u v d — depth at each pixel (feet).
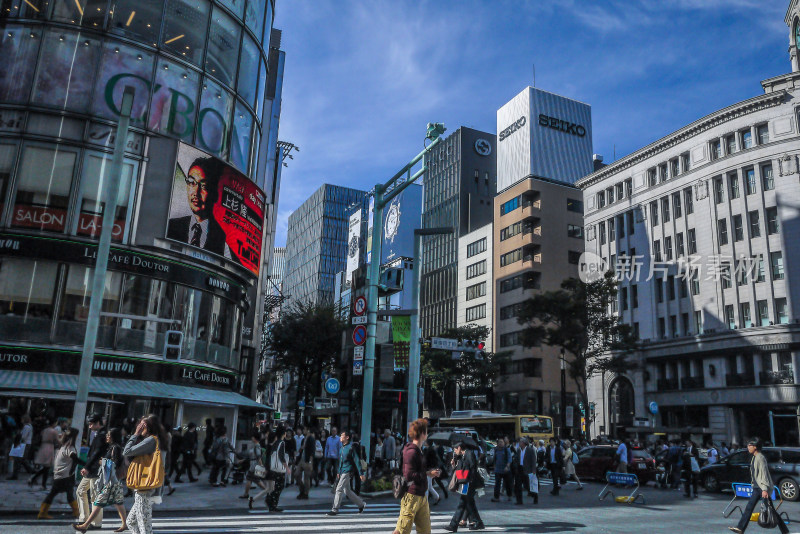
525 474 55.98
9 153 72.18
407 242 341.82
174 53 82.79
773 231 148.46
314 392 164.96
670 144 178.29
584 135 261.24
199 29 86.33
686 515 47.19
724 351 151.43
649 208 183.73
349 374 98.53
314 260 458.09
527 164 245.45
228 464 63.05
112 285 73.67
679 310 168.96
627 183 194.90
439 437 95.86
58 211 72.33
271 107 146.92
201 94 85.30
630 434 174.40
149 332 75.77
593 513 47.34
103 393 65.67
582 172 255.50
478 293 262.67
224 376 84.53
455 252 292.81
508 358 193.98
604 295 144.15
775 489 40.73
